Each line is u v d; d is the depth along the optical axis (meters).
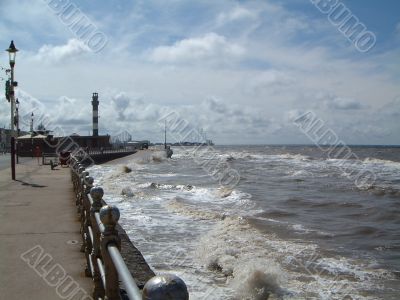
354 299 7.89
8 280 5.07
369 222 16.72
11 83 18.27
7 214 9.75
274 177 39.28
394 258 10.95
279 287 8.26
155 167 54.88
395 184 32.81
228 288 8.00
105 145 80.88
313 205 21.28
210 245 10.95
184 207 17.94
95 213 4.27
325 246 12.08
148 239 11.84
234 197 23.19
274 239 12.62
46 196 13.18
